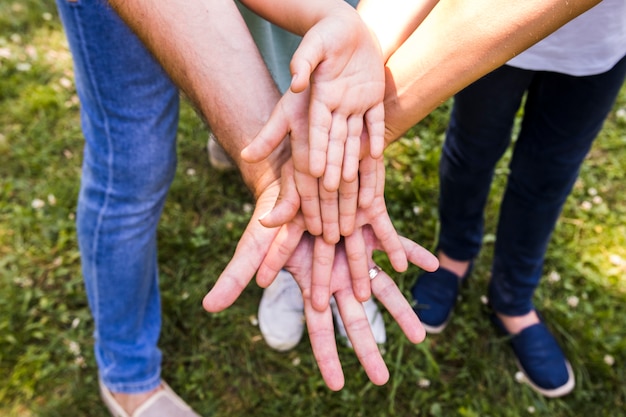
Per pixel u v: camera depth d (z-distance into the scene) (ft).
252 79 1.77
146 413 2.63
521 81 2.28
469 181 2.66
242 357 2.91
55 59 4.02
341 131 1.63
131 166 2.11
